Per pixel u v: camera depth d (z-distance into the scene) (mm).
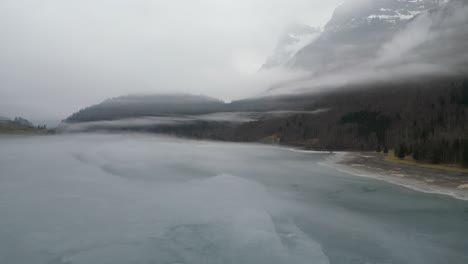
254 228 33156
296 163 91188
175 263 25922
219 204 41344
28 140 139625
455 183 57812
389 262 27266
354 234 33312
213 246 28891
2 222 33156
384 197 48375
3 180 52062
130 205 40000
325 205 43656
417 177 64375
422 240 32000
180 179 57812
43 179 53281
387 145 132875
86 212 36812
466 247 30406
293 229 33812
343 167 81812
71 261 25734
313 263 26156
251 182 57031
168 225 33531
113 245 28688
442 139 87375
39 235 30234
